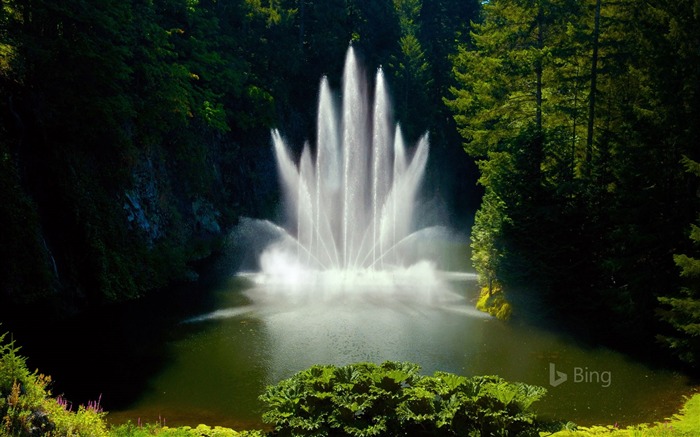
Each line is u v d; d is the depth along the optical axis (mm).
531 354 13156
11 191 16219
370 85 42250
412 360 12672
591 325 15109
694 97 13078
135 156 21578
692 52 13562
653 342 13570
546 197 15789
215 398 10672
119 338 14352
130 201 21375
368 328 15133
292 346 13625
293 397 8109
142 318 16250
